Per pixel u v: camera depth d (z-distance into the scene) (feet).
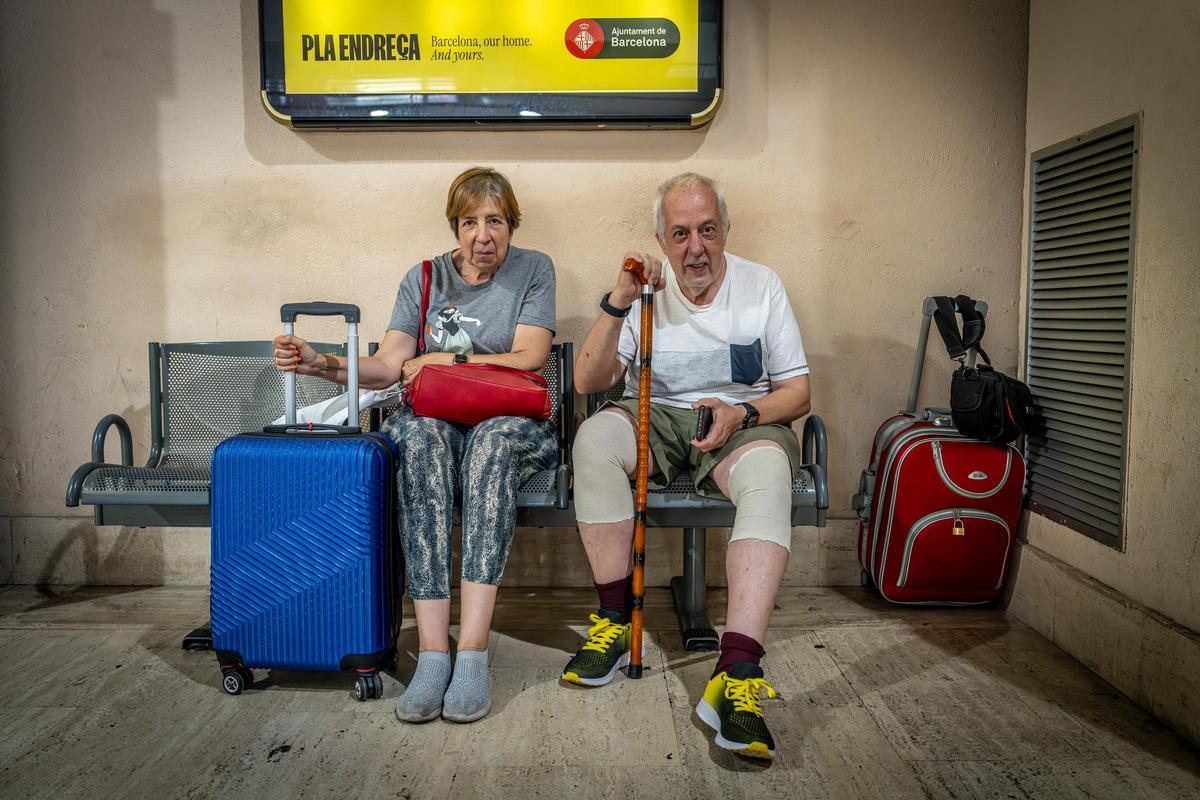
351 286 9.64
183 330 9.68
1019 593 8.78
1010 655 7.82
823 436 7.57
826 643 8.08
